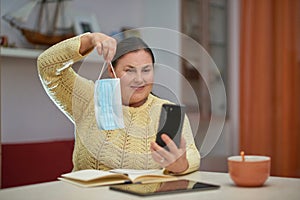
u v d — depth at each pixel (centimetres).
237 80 369
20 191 101
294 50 328
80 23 313
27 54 282
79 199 92
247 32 344
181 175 118
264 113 338
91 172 113
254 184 103
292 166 329
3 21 279
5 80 287
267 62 337
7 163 259
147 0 366
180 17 349
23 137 297
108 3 341
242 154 107
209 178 115
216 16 373
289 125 329
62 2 305
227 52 377
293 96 329
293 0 327
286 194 97
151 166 113
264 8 337
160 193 95
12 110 291
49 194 97
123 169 113
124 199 92
